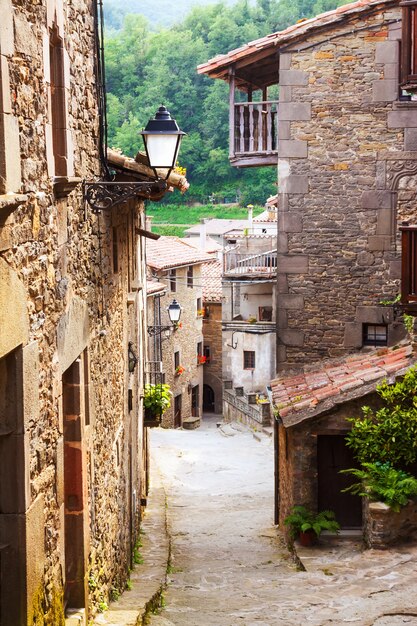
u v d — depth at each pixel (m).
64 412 9.23
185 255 51.25
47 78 7.54
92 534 10.02
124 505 13.84
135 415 17.23
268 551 16.94
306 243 18.89
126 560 13.88
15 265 6.36
